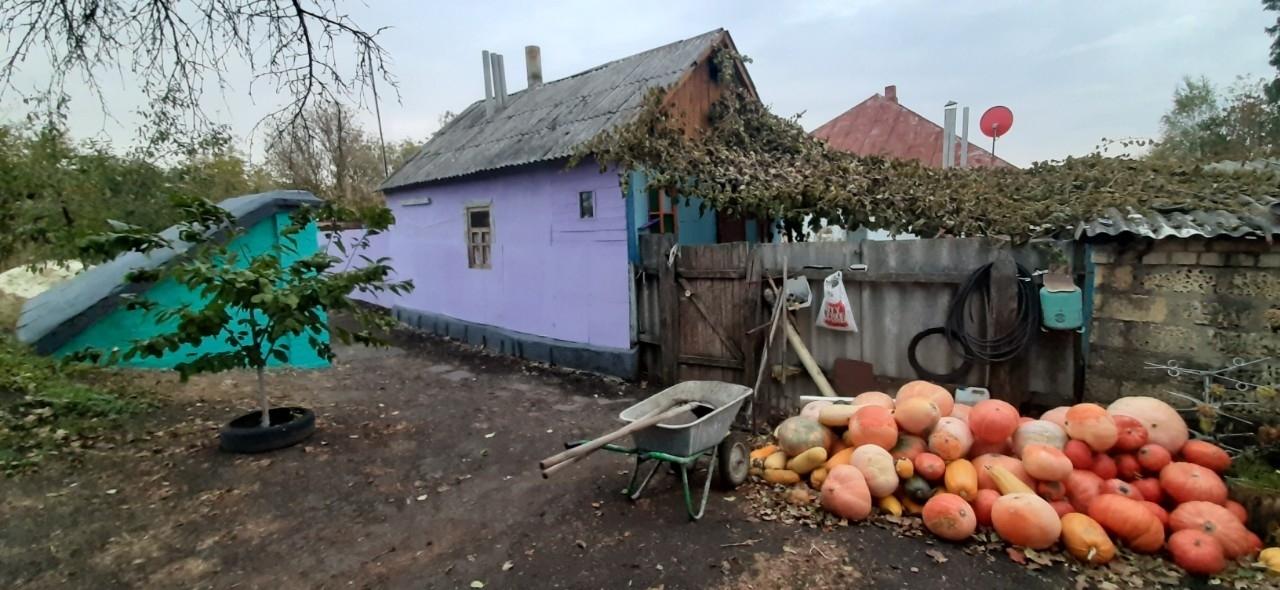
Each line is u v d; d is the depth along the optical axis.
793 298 5.71
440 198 10.91
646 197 7.62
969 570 3.18
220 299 4.70
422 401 6.85
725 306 6.35
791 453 4.26
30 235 8.10
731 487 4.28
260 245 7.15
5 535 3.50
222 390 6.59
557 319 8.55
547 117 9.77
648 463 4.83
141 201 9.08
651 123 7.07
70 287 7.94
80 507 3.89
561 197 8.20
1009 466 3.63
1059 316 4.25
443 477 4.65
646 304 7.39
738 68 9.19
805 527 3.70
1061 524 3.28
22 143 7.99
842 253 5.52
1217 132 20.30
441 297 11.27
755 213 6.76
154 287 6.56
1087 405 3.71
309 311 5.09
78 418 5.05
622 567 3.32
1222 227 3.62
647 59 9.78
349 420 5.98
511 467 4.85
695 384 4.77
